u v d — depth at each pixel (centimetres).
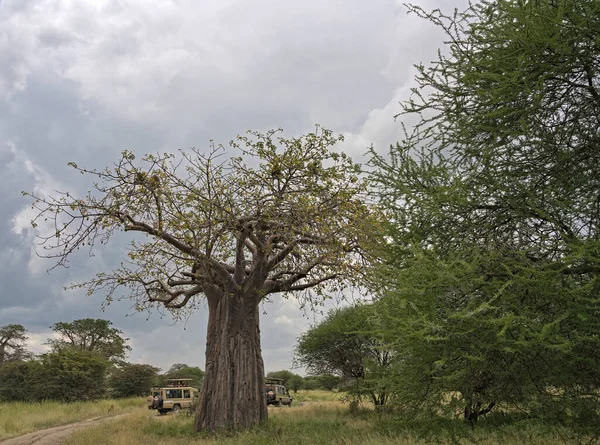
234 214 1303
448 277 434
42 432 1870
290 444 1202
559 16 415
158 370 5372
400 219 532
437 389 477
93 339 5456
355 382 2048
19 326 5853
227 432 1494
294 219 1265
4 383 4044
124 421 2108
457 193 491
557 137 494
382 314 502
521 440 570
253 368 1642
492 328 418
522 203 486
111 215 1321
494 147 492
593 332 413
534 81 468
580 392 445
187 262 1505
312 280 1518
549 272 412
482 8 519
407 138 552
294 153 1330
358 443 1000
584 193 484
